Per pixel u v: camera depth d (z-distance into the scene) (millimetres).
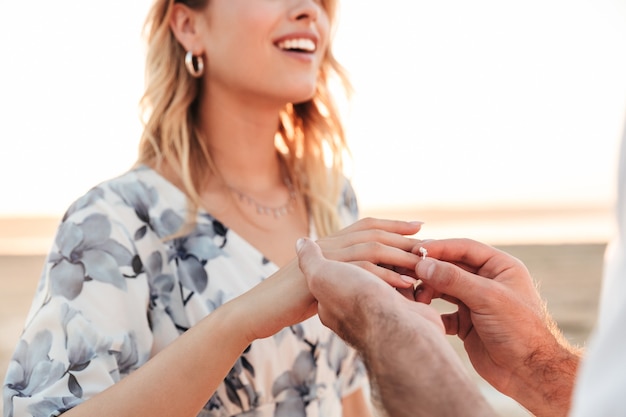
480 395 804
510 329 1217
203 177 1921
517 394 1257
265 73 1824
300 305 1290
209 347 1328
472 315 1235
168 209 1798
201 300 1744
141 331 1640
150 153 1912
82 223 1655
